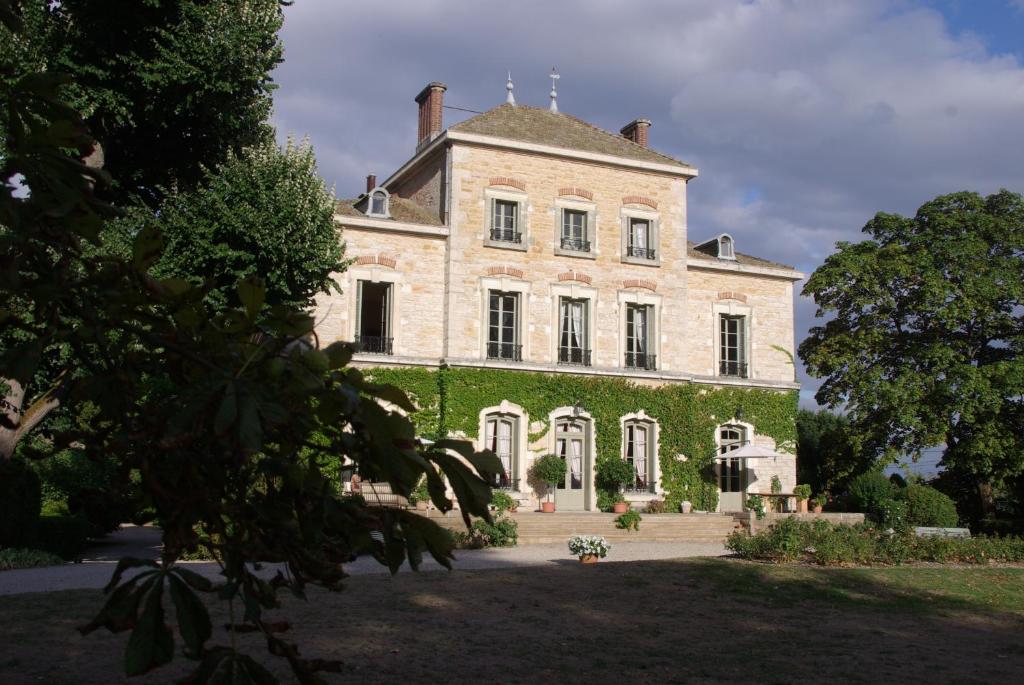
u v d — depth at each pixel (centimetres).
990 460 2916
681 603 1295
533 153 3059
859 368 3158
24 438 1377
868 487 3103
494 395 2917
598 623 1141
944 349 2955
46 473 2023
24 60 1555
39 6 1630
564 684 849
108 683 799
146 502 273
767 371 3394
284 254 1875
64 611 1104
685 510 3094
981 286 2953
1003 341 3075
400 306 2886
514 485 2925
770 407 3331
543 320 3025
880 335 3102
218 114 1922
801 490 3247
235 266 1861
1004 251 3088
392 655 934
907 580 1564
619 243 3153
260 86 1906
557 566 1666
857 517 2952
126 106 1795
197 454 248
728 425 3269
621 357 3119
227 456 243
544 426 2983
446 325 2908
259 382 240
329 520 260
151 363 282
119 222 1806
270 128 2181
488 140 2983
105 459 268
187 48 1786
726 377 3272
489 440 2936
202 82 1803
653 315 3184
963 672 938
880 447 3177
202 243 1816
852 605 1330
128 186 2078
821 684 873
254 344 252
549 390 2994
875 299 3162
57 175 284
